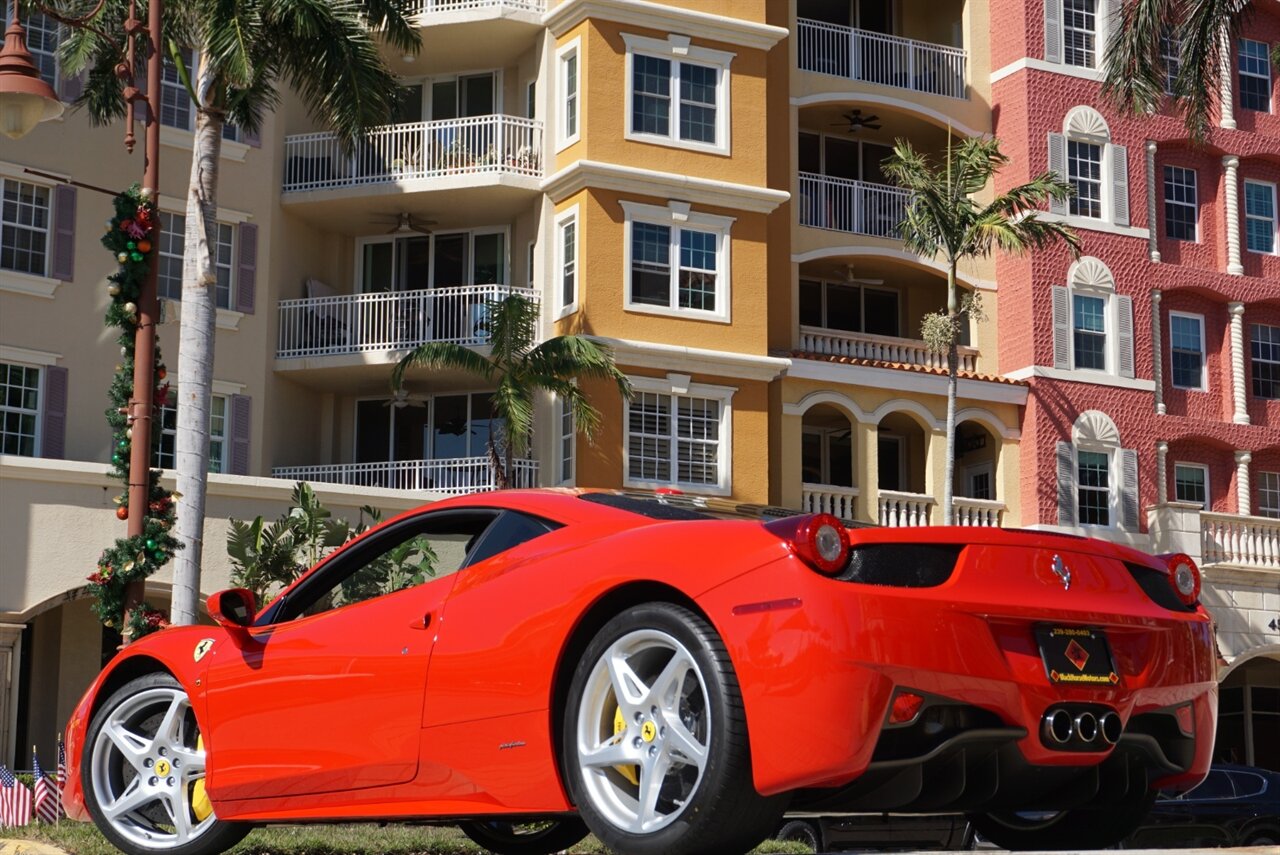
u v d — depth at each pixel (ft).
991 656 15.17
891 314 112.37
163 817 21.79
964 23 113.80
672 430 94.99
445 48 102.73
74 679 82.84
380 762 17.74
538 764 16.26
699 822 14.93
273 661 19.12
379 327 99.19
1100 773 16.85
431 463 96.12
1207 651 17.25
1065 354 109.60
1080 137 112.47
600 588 16.07
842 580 14.85
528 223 101.40
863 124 110.01
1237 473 115.44
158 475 49.49
